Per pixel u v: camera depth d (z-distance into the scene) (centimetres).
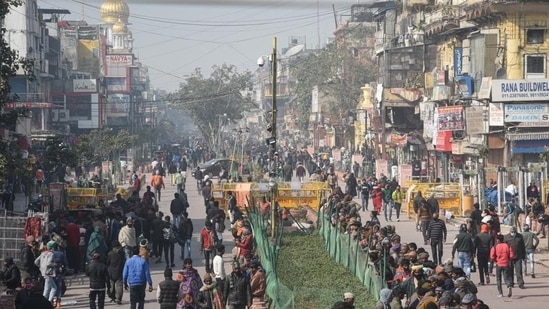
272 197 5334
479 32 8356
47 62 13425
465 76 8456
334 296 3550
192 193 9731
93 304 3578
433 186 7112
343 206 5197
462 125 8375
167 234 4816
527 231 4431
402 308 3000
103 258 4244
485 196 6788
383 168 9762
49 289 3762
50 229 4550
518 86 7538
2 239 4341
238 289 3366
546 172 6669
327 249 4862
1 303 3250
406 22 11775
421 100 10612
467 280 3095
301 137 19500
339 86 14600
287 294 3177
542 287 4188
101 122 15188
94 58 17050
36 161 7662
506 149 7588
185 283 3322
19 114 5241
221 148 17025
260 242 4469
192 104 18250
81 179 8850
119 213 4984
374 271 3541
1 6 4928
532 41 8069
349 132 14575
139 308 3562
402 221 6788
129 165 12219
